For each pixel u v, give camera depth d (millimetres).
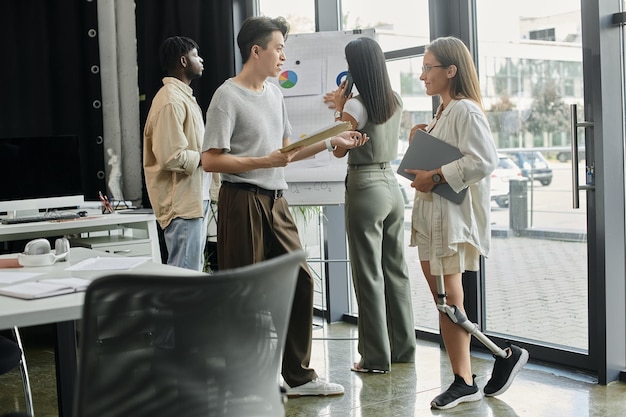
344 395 3674
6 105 5418
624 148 3752
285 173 4418
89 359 1406
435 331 4734
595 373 3844
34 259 2670
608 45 3660
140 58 5723
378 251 3984
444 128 3357
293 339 3609
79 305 1949
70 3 5551
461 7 4309
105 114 5672
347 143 3520
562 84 3859
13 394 3984
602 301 3670
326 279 5273
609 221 3676
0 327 1854
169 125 4004
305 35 4441
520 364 3539
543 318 4113
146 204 5777
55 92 5562
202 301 1456
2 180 4738
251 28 3334
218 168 3264
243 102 3320
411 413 3389
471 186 3381
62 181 4914
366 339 4012
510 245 4234
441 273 3361
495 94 4227
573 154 3623
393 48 4738
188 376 1498
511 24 4105
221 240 3422
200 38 5621
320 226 5328
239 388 1579
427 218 3408
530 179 4070
